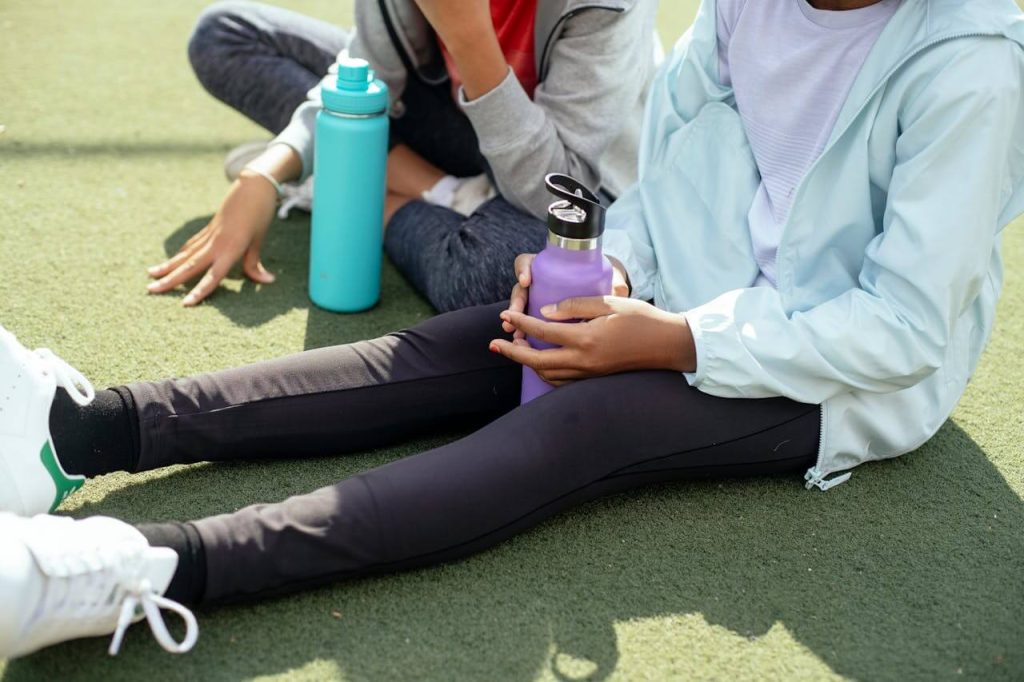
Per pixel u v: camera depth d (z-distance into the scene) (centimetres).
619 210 137
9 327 140
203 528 97
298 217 181
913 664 102
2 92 211
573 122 146
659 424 111
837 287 118
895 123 112
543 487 107
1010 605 110
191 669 95
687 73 133
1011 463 133
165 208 177
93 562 90
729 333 110
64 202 174
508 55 152
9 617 86
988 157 106
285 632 99
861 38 116
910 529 119
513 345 113
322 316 153
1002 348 157
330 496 101
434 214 161
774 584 110
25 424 101
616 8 139
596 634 102
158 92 221
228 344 143
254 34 178
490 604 104
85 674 94
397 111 168
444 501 102
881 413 120
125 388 111
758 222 123
